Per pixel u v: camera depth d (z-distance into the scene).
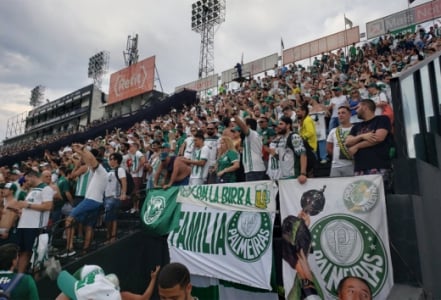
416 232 3.49
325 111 8.32
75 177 7.81
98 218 6.75
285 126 5.15
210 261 5.04
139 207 7.65
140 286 6.20
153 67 28.59
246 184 4.93
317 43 23.62
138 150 9.18
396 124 4.03
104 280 2.60
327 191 4.08
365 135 4.14
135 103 29.86
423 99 4.91
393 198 3.69
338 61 18.52
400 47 16.94
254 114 10.36
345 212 3.90
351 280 3.74
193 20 33.59
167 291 2.19
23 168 11.01
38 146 29.31
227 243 4.92
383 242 3.62
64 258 6.18
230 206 5.03
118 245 6.19
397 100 4.08
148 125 18.59
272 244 4.48
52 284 5.78
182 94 25.08
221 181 6.23
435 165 4.68
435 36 16.47
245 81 23.09
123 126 25.11
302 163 4.68
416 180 3.79
